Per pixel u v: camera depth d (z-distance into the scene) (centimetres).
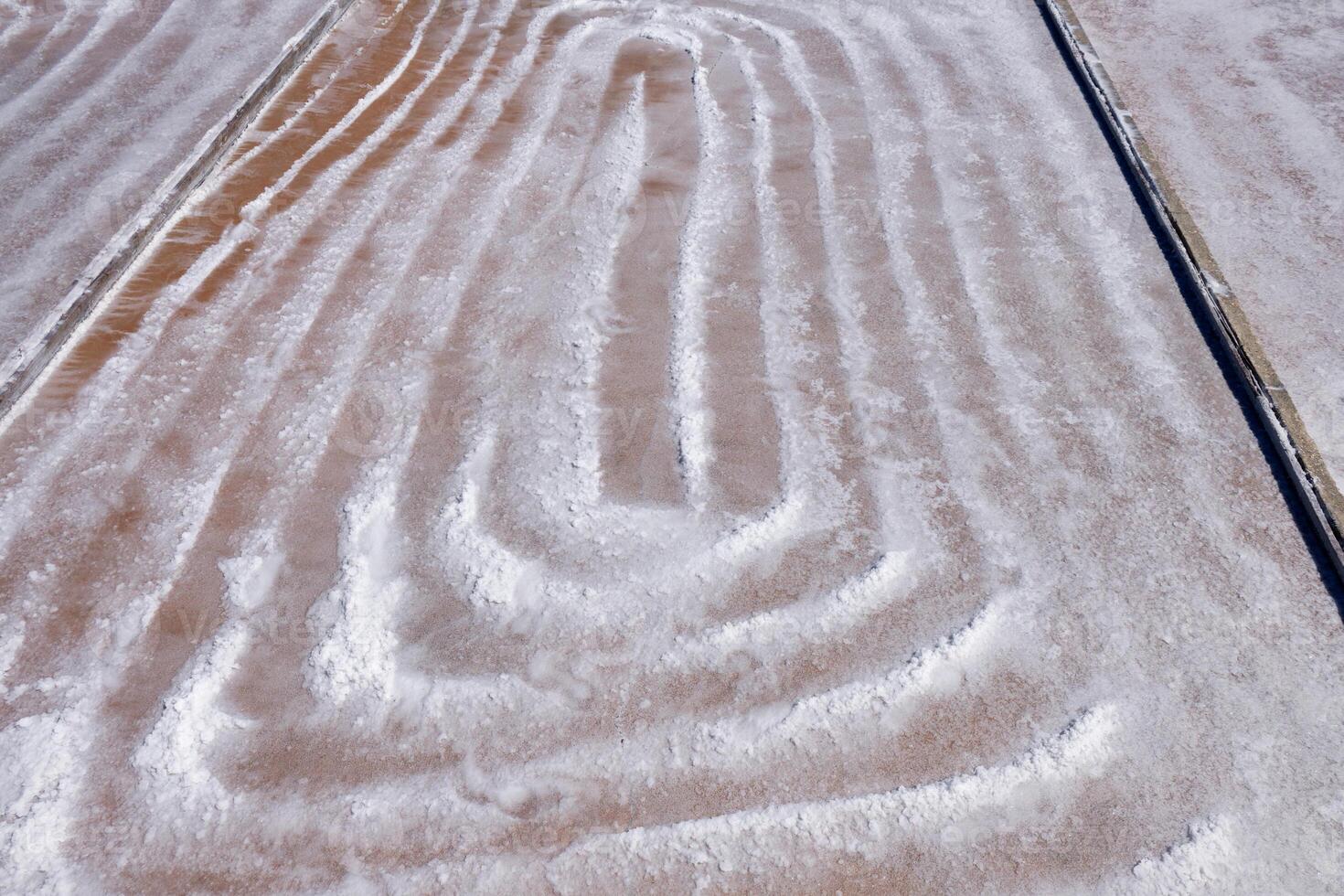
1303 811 229
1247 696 251
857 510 299
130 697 251
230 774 237
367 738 245
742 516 297
